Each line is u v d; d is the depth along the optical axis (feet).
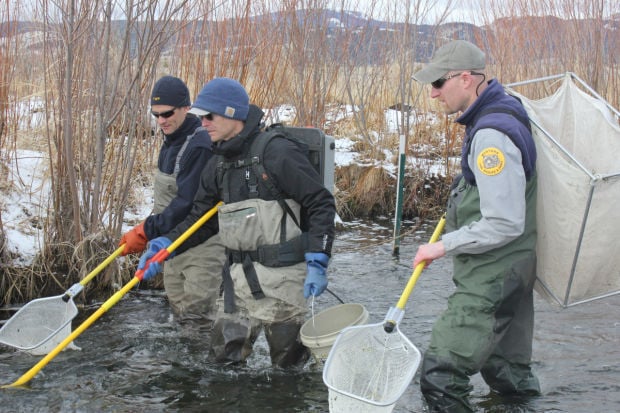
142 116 20.83
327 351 12.52
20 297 18.53
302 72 27.17
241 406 12.54
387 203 30.09
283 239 12.66
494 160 10.37
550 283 11.84
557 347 15.51
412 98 32.19
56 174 19.81
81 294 18.52
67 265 19.21
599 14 28.91
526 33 29.89
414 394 13.10
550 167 11.30
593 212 11.09
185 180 14.48
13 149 21.76
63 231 19.17
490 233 10.37
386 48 31.27
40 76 21.50
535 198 11.14
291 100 27.48
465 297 11.00
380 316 17.87
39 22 19.54
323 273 12.48
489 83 11.16
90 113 19.43
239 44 22.44
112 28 19.51
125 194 19.26
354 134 32.96
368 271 22.11
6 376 13.74
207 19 22.17
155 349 15.28
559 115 12.88
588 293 11.78
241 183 12.67
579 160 12.44
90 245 18.72
